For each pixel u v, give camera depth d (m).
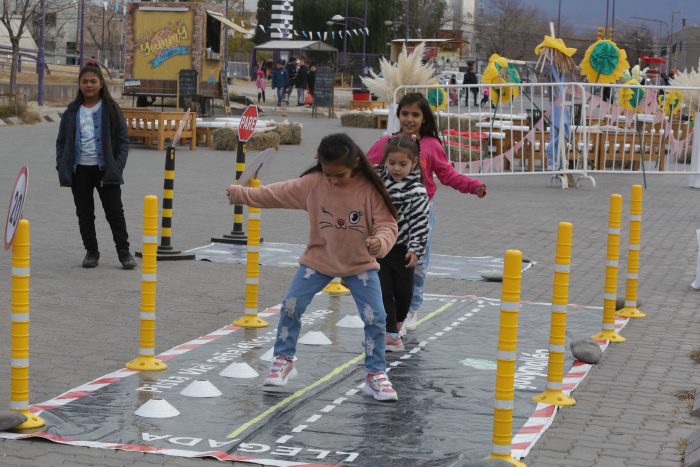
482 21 102.56
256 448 6.22
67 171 11.71
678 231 16.39
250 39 89.38
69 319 9.48
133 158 25.19
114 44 81.62
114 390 7.32
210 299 10.60
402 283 8.51
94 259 12.02
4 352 8.30
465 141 23.64
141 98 39.53
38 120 34.44
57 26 74.50
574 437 6.63
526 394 7.47
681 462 6.20
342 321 9.62
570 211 18.61
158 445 6.21
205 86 38.28
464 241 14.99
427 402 7.28
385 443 6.37
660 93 24.78
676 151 23.25
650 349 9.04
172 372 7.86
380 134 35.75
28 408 6.60
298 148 29.61
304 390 7.46
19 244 6.23
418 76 22.88
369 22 87.69
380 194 7.20
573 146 22.22
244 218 16.52
